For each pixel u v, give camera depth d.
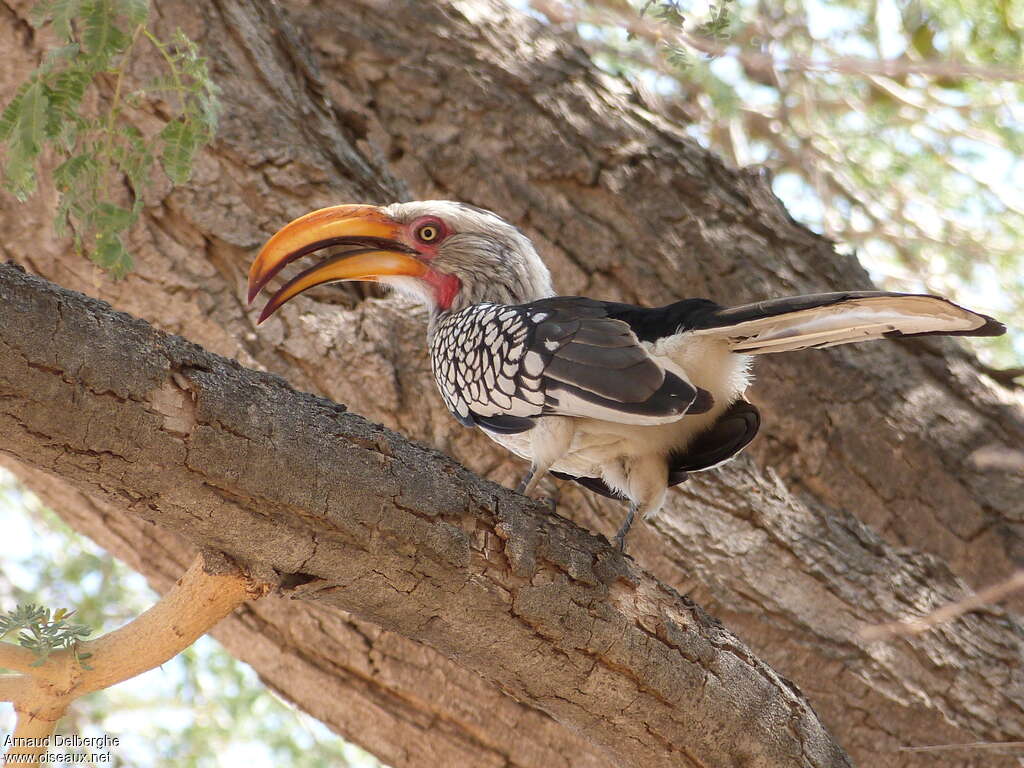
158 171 8.16
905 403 8.88
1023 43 12.70
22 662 4.95
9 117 6.25
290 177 8.47
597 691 5.94
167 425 4.59
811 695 7.75
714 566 7.98
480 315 7.53
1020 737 7.69
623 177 9.34
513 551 5.58
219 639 8.46
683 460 7.31
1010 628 8.20
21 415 4.31
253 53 8.69
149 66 8.28
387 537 5.20
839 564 8.14
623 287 9.07
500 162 9.31
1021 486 8.71
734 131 14.65
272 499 4.89
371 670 8.09
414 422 8.23
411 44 9.51
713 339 6.65
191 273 8.17
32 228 8.27
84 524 8.87
